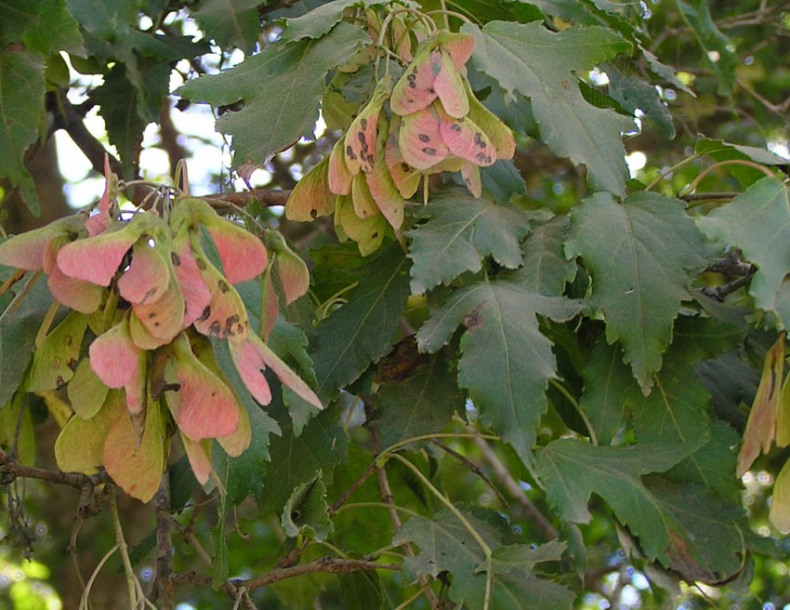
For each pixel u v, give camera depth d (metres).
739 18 1.13
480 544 0.62
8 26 0.66
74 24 0.66
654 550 0.61
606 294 0.60
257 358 0.51
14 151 0.66
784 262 0.58
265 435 0.60
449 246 0.61
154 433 0.50
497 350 0.60
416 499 0.81
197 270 0.50
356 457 0.81
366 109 0.58
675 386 0.63
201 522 1.22
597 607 1.18
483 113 0.58
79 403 0.50
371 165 0.58
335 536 0.84
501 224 0.63
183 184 0.54
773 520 0.58
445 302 0.61
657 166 1.18
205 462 0.50
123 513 1.16
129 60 0.74
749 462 0.59
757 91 1.21
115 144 0.76
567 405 0.67
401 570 0.62
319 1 0.76
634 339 0.60
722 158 0.66
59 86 0.79
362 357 0.64
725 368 0.67
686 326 0.63
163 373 0.50
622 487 0.61
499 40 0.63
